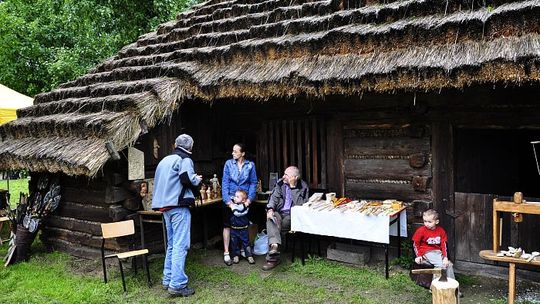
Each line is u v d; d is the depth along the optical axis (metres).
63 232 6.31
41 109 6.68
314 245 5.98
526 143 7.12
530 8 3.80
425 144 5.18
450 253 5.04
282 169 6.25
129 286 4.91
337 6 5.50
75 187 6.08
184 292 4.61
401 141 5.34
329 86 4.66
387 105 5.36
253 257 5.87
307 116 6.00
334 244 5.70
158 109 5.45
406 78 4.26
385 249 5.24
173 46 6.74
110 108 5.49
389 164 5.44
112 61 7.36
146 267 4.93
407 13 4.75
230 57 5.64
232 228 5.61
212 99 5.63
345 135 5.76
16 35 16.89
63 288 4.89
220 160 6.86
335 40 4.89
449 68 3.97
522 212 3.85
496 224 3.98
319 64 4.90
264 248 5.94
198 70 5.75
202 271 5.34
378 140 5.51
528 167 7.23
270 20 5.99
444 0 4.54
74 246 6.18
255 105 6.48
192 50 6.03
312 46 5.04
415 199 5.27
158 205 4.64
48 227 6.50
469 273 4.95
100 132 5.13
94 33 13.56
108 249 5.76
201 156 6.48
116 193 5.42
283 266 5.43
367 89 4.49
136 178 5.44
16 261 5.91
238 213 5.52
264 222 6.55
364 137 5.62
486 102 4.73
